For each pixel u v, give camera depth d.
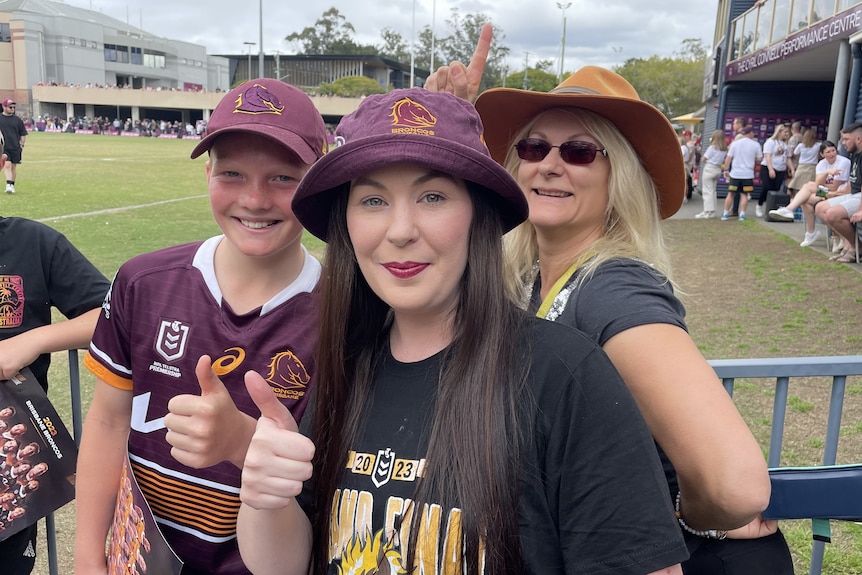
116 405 1.56
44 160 23.81
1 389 1.59
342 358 1.19
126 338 1.53
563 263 1.64
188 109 65.75
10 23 64.44
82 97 63.41
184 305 1.50
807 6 11.09
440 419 1.04
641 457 0.99
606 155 1.58
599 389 1.00
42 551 2.55
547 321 1.10
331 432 1.16
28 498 1.61
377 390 1.15
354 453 1.13
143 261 1.57
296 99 1.43
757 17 13.63
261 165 1.40
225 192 1.42
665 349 1.18
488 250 1.09
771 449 1.74
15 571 1.80
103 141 41.69
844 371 1.66
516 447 1.01
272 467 0.99
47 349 1.66
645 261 1.46
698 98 57.53
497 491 0.99
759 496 1.10
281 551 1.16
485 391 1.03
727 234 10.06
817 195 8.37
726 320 5.61
